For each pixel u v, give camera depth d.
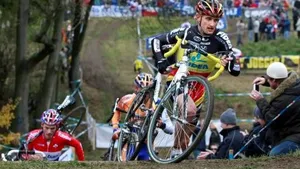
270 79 7.88
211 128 11.49
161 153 7.13
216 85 32.34
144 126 7.60
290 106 7.64
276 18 37.88
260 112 8.44
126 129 8.12
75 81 31.34
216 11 7.26
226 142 9.03
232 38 38.69
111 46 40.84
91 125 24.53
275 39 37.81
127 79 35.62
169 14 26.80
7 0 23.89
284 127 7.76
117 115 9.34
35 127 25.88
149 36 34.97
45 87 25.72
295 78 7.76
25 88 23.25
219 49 7.46
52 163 6.81
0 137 20.02
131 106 8.25
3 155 9.52
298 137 7.63
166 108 7.02
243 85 32.34
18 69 23.22
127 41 41.72
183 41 7.41
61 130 10.24
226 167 6.41
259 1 38.75
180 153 6.77
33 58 23.36
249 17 38.34
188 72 7.20
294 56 33.38
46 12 23.31
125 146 8.20
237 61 7.29
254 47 36.59
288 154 7.09
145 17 33.72
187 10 26.97
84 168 6.51
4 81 26.50
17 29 22.98
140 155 9.02
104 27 42.84
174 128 6.90
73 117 15.52
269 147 8.62
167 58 7.59
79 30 30.05
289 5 40.91
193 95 6.84
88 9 26.98
